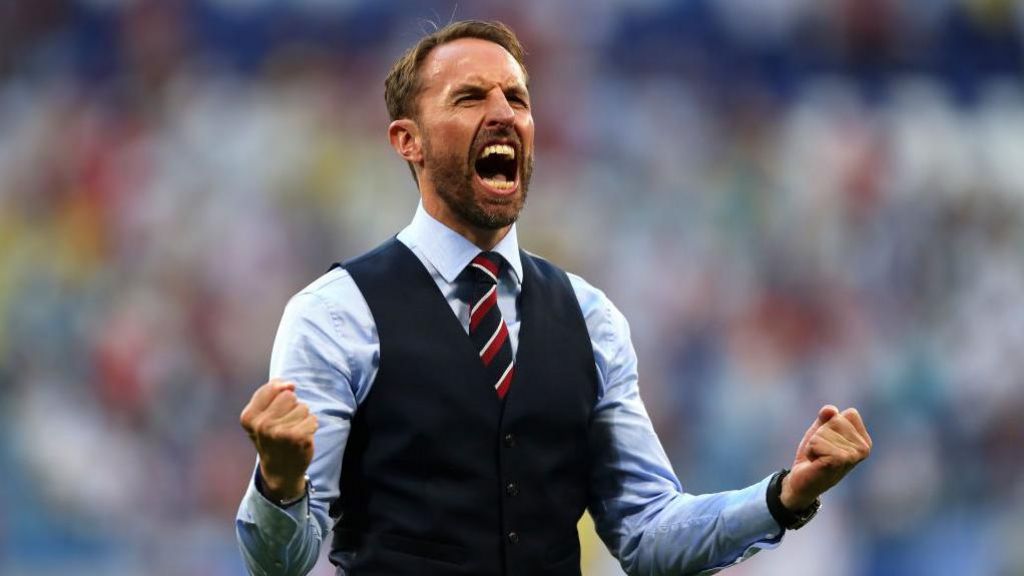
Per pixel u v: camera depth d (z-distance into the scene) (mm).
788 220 44031
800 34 48688
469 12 46156
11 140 43250
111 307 39438
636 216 43750
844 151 46281
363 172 42844
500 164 9258
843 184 45562
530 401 8883
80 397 37688
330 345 8773
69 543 34906
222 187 42219
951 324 42719
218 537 35219
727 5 48375
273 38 45688
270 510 7977
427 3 46062
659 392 39656
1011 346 42781
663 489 9391
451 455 8680
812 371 40281
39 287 39938
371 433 8773
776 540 8680
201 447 36688
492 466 8742
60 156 42875
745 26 48344
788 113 47125
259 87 44875
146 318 38906
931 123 47781
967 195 46344
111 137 43406
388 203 42219
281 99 44500
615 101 45938
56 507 35375
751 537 8703
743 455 38000
